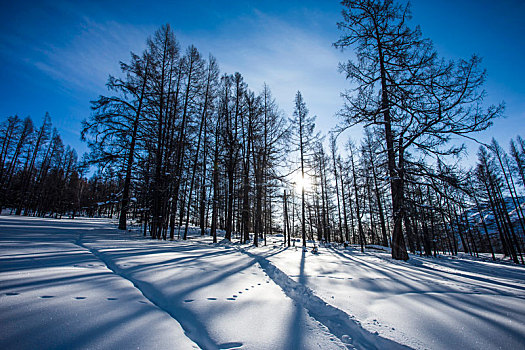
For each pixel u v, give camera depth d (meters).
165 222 12.15
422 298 3.59
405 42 9.73
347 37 10.91
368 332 2.32
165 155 12.96
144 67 14.38
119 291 2.80
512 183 22.05
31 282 2.78
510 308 3.21
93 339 1.66
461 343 2.15
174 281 3.51
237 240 17.75
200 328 2.13
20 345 1.48
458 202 8.60
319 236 28.03
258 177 15.00
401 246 9.64
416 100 8.93
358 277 5.20
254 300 3.06
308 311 2.92
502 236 24.05
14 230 8.53
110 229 13.31
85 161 13.36
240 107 16.16
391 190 10.10
